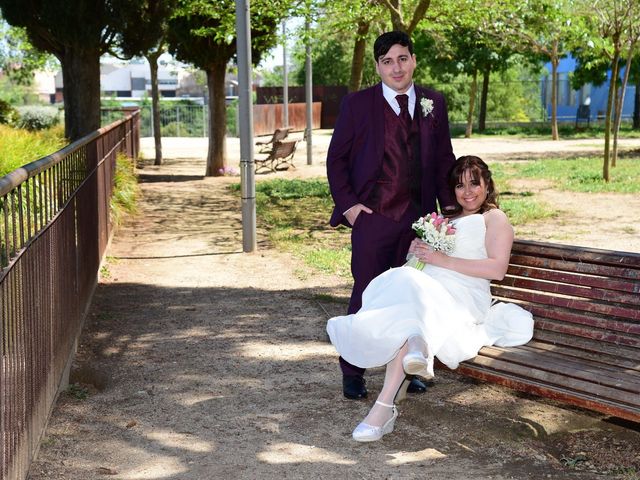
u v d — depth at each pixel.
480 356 4.44
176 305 7.55
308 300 7.67
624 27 15.66
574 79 38.03
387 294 4.44
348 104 4.78
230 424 4.69
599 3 15.24
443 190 4.92
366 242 4.79
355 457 4.21
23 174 3.89
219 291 8.09
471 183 4.71
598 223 11.59
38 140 12.27
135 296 7.90
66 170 5.88
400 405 4.92
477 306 4.65
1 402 3.24
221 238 11.16
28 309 4.02
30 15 14.26
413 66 4.71
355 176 4.79
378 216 4.76
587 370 4.11
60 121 28.73
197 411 4.91
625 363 4.23
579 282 4.56
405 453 4.26
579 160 21.59
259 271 9.01
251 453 4.28
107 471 4.05
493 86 49.44
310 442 4.41
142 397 5.16
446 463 4.12
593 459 4.19
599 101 46.31
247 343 6.33
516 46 30.41
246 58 9.92
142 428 4.64
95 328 6.78
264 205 14.25
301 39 16.19
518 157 23.97
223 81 19.61
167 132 39.94
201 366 5.78
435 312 4.40
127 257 9.91
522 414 4.77
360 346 4.36
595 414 4.81
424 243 4.70
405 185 4.75
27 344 3.96
